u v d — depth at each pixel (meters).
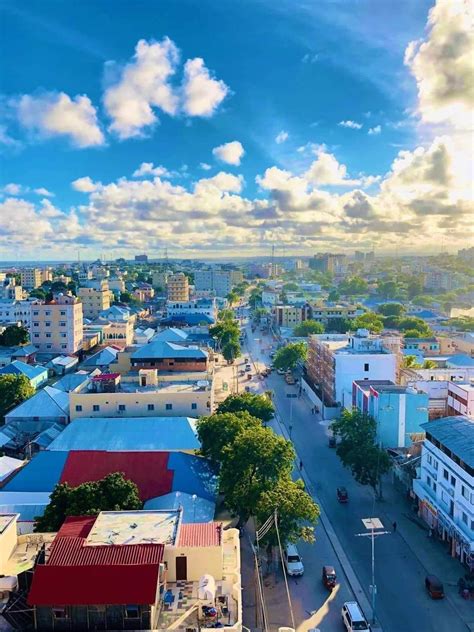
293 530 55.25
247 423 75.62
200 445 79.75
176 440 80.56
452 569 58.66
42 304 166.75
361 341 123.25
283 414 119.81
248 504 58.00
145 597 30.53
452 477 62.09
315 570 58.66
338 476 84.50
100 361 148.88
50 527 52.06
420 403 84.69
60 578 31.22
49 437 90.19
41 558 34.47
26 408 100.38
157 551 34.00
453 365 144.25
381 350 122.00
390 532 66.69
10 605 32.12
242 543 62.66
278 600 53.09
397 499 76.12
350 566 59.28
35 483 68.12
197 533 37.25
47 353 166.62
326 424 111.44
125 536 36.44
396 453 81.44
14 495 66.25
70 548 34.34
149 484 67.19
